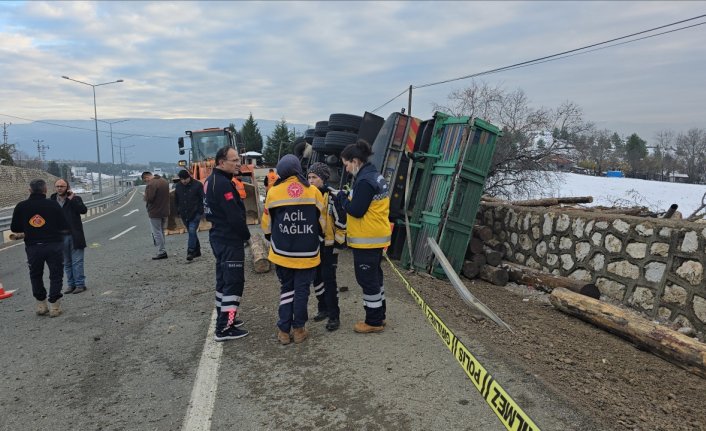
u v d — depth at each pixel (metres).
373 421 3.09
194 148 16.62
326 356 4.11
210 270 7.98
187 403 3.46
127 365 4.21
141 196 52.50
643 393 3.73
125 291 6.86
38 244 5.69
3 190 34.09
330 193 4.96
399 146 7.97
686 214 18.50
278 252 4.28
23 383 3.95
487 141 7.38
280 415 3.21
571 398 3.34
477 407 3.22
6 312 6.12
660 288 5.62
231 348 4.40
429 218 7.63
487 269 7.78
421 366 3.85
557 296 5.96
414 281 6.93
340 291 6.12
